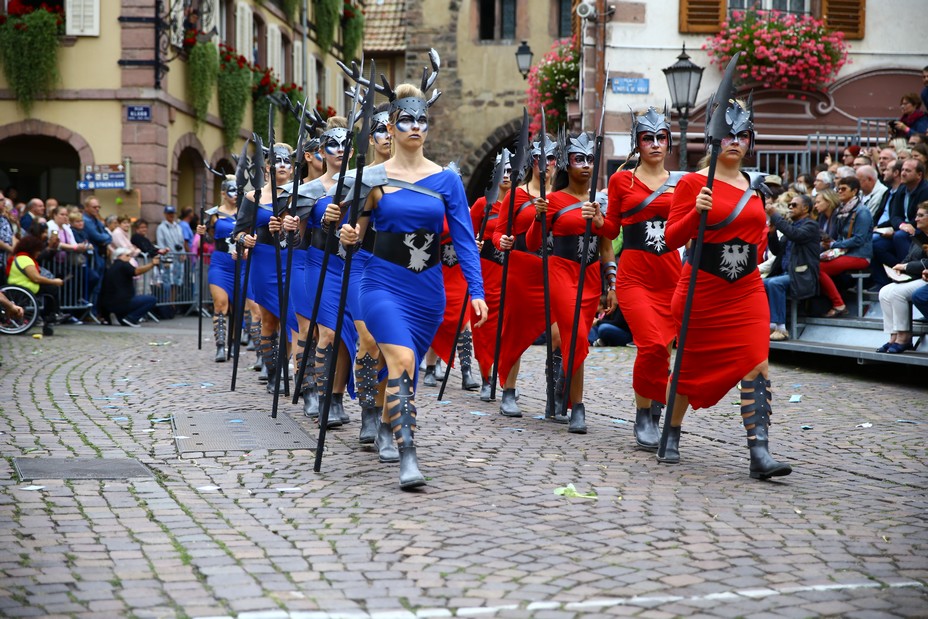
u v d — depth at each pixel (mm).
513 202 10070
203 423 9539
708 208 7516
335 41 42625
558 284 9859
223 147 30953
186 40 28156
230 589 4969
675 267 8844
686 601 4836
